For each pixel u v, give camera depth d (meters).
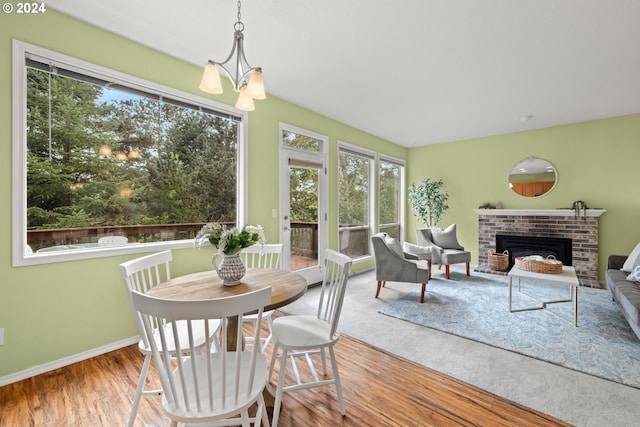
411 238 6.32
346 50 2.53
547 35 2.28
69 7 2.00
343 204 4.78
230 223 3.18
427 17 2.09
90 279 2.19
